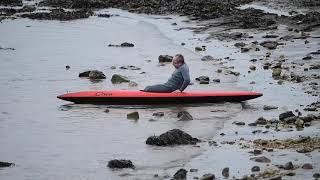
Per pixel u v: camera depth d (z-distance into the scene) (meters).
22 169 28.50
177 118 37.66
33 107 41.72
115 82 49.44
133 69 55.34
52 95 45.53
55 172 28.00
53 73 54.06
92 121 37.53
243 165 27.58
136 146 31.83
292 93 43.16
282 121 35.47
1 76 52.81
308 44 63.50
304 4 99.56
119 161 28.38
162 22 88.81
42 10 109.00
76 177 27.20
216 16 88.00
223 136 33.03
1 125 36.97
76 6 113.69
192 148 30.88
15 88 48.12
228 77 49.84
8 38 76.00
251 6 102.00
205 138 32.84
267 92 43.91
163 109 40.41
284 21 79.31
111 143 32.62
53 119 38.25
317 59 55.56
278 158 28.22
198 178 25.98
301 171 26.09
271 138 31.94
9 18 96.00
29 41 73.62
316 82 46.50
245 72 51.53
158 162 28.94
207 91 42.78
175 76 41.97
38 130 35.72
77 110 40.47
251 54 59.88
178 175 26.20
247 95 41.34
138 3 110.38
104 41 73.38
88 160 29.69
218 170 27.09
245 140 31.91
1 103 42.97
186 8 100.44
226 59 58.22
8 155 30.86
